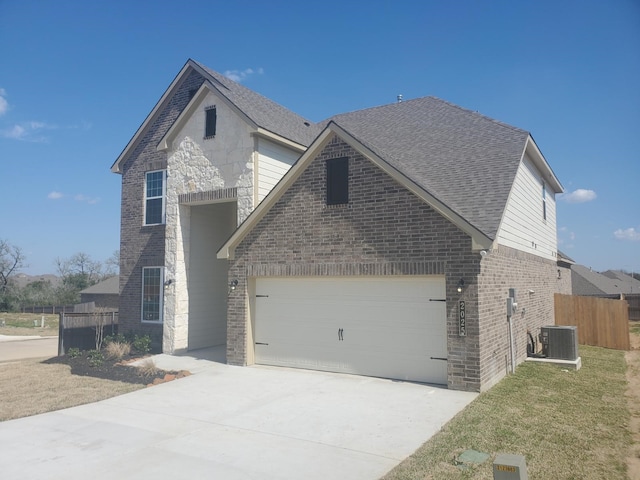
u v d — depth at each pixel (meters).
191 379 12.57
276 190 13.56
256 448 7.58
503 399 10.02
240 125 16.00
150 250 19.95
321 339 13.15
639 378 12.70
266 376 12.66
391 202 11.93
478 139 14.84
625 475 6.38
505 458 4.73
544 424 8.44
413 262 11.48
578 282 39.50
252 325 14.29
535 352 15.88
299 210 13.41
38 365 15.38
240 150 15.94
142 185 20.61
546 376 12.39
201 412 9.59
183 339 17.11
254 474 6.60
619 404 9.83
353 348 12.63
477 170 13.02
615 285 43.34
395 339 12.02
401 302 11.99
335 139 12.95
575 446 7.40
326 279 13.18
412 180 11.43
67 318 17.69
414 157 14.73
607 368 14.12
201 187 16.62
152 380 12.53
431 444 7.51
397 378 11.91
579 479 6.25
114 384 12.30
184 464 6.98
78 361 15.51
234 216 19.83
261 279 14.30
